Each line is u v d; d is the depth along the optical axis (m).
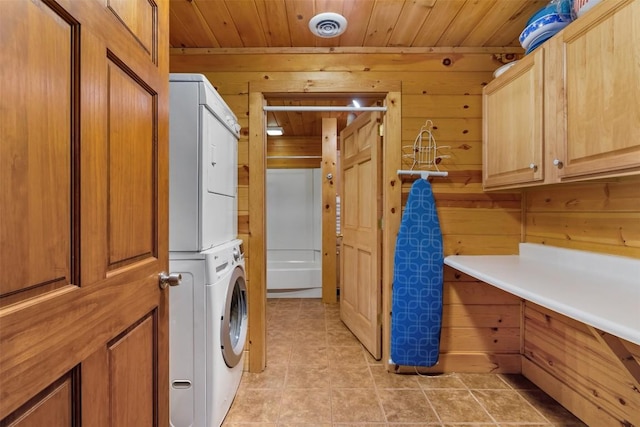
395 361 2.09
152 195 0.97
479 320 2.17
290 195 4.59
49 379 0.58
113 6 0.76
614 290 1.23
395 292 2.10
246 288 2.06
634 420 1.40
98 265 0.71
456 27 1.92
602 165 1.20
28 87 0.53
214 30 1.93
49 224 0.58
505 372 2.16
